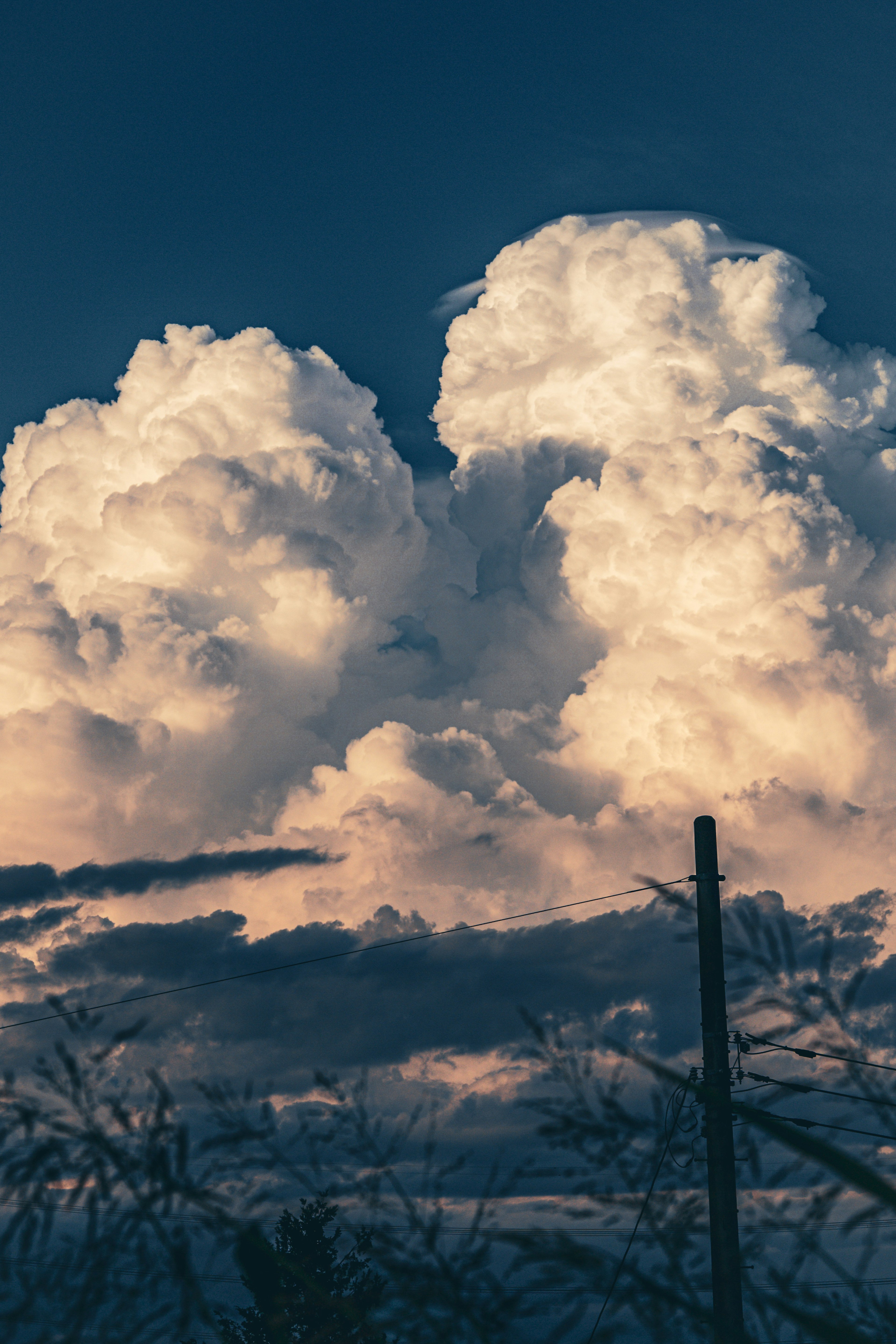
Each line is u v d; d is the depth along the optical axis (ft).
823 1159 3.83
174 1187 3.82
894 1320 3.74
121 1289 3.65
